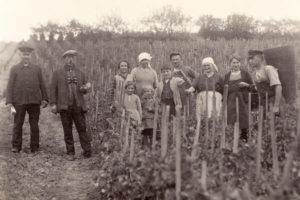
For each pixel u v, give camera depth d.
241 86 8.17
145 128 9.12
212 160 5.70
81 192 7.35
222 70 20.42
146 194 5.60
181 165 4.93
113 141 8.01
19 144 9.57
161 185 5.03
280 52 8.34
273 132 5.59
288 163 4.39
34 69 9.66
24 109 9.54
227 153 6.04
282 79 8.30
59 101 9.53
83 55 25.64
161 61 22.00
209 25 39.53
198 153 5.82
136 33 39.75
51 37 34.66
